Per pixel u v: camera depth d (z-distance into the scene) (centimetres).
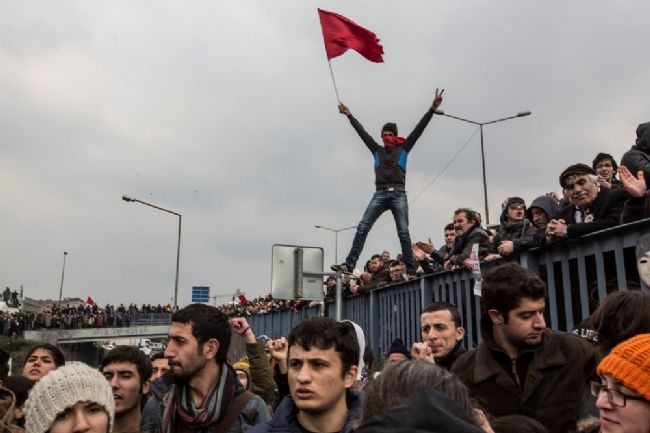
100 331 5325
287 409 278
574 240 443
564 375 296
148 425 358
